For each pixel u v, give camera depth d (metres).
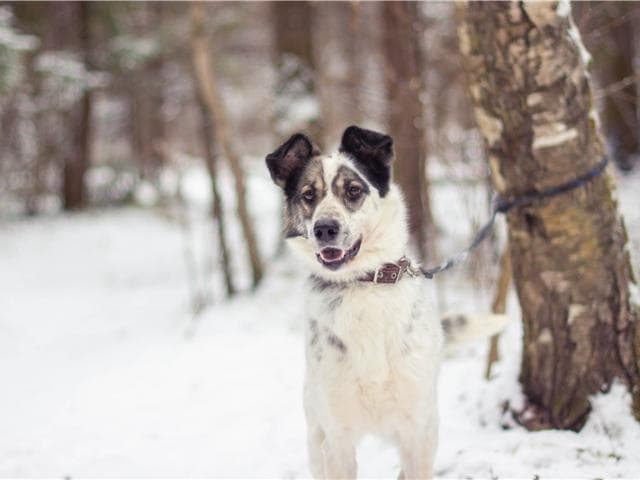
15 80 13.39
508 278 4.91
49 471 4.83
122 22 17.84
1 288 13.40
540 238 4.01
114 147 23.98
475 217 6.88
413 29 7.40
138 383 6.96
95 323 10.76
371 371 3.29
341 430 3.40
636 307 3.99
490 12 3.83
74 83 17.00
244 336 8.29
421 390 3.32
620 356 3.97
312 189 3.55
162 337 9.10
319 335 3.41
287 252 11.65
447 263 3.92
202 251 15.91
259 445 4.94
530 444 3.92
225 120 10.66
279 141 11.45
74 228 18.12
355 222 3.41
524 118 3.89
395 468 4.18
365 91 10.73
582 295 3.96
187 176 22.89
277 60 11.67
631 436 3.80
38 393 7.06
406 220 3.71
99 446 5.25
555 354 4.07
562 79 3.81
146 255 16.19
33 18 17.92
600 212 3.94
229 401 6.04
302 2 11.45
